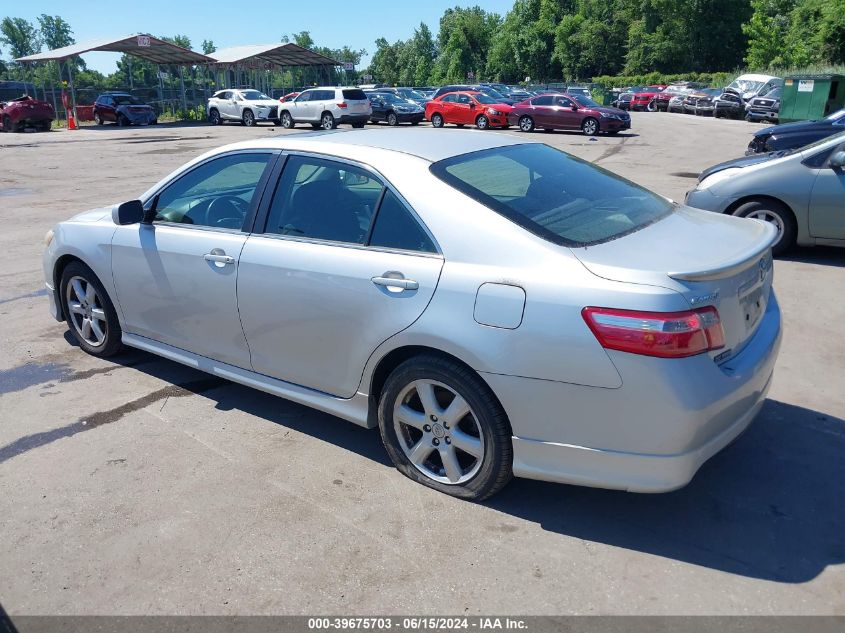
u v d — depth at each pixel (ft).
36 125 105.91
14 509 10.77
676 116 125.59
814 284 21.48
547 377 9.25
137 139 85.76
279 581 9.16
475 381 9.97
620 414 8.95
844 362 15.72
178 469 11.81
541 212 10.36
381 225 10.93
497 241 9.83
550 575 9.16
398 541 9.88
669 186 40.86
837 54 150.41
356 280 10.85
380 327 10.62
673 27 236.84
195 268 13.14
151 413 13.85
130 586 9.12
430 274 10.12
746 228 11.29
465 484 10.61
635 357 8.68
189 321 13.67
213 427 13.26
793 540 9.78
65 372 15.87
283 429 13.17
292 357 12.16
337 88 95.86
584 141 73.31
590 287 8.98
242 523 10.34
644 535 9.94
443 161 11.23
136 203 13.76
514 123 87.45
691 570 9.21
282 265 11.77
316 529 10.18
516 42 296.71
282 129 100.48
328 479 11.46
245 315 12.53
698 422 8.85
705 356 8.92
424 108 102.37
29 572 9.43
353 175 11.50
